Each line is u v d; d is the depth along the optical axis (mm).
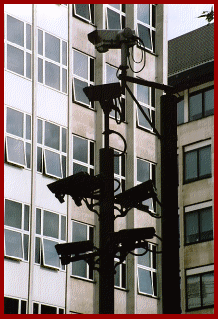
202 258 51656
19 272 32344
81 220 35500
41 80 35062
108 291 13023
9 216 32531
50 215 34219
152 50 41094
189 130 54281
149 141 39781
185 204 53406
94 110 37375
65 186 13297
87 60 37750
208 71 53938
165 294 11477
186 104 55219
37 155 34250
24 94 34125
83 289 34812
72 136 36062
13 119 33438
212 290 50562
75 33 37344
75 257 13492
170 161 12109
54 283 33656
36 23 35250
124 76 13461
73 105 36531
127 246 13102
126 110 39312
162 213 11867
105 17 38688
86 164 36500
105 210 13281
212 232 51438
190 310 51438
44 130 34781
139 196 13312
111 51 38562
